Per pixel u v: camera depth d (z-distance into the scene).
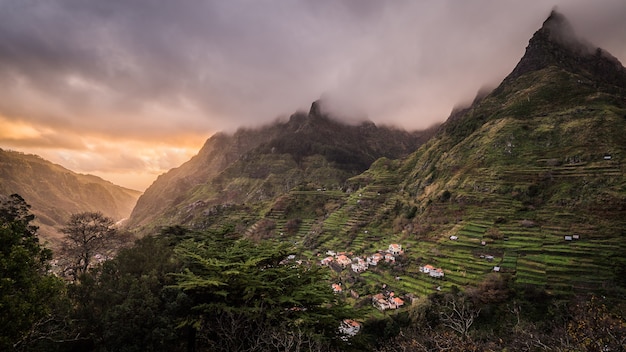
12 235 11.63
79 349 13.54
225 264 13.98
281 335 12.80
